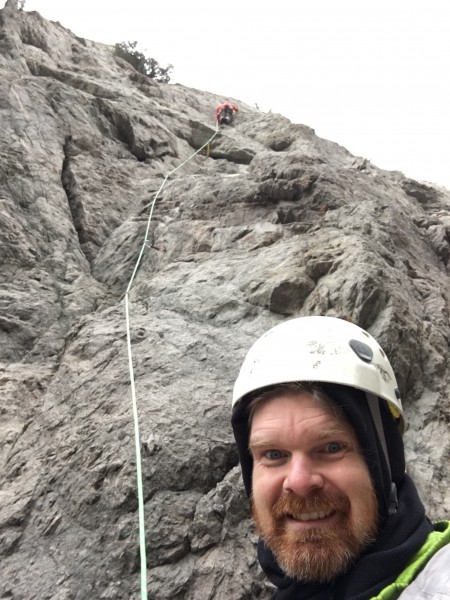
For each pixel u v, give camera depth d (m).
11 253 6.91
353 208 7.27
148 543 3.41
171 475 3.78
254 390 1.76
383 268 5.63
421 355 5.27
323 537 1.55
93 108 10.66
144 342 5.23
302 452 1.63
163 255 7.21
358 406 1.66
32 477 4.04
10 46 11.67
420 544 1.52
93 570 3.33
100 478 3.78
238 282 6.03
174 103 14.97
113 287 7.01
